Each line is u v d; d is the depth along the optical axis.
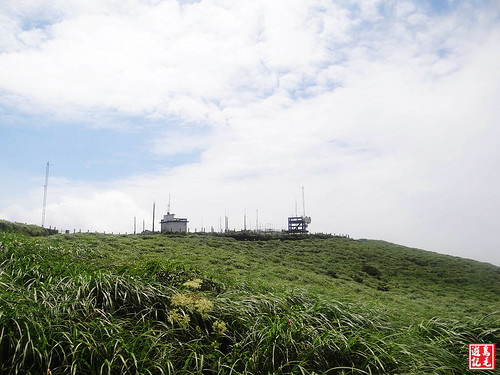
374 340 4.63
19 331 3.54
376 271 21.83
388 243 33.81
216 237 27.16
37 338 3.60
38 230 20.12
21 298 4.16
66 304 4.34
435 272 24.25
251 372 3.91
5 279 4.80
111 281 5.20
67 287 4.84
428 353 4.71
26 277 5.25
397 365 4.21
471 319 6.25
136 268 6.01
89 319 4.24
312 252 25.95
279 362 4.10
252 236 29.73
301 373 3.89
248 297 5.79
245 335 4.66
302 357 4.13
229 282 7.16
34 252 6.60
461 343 5.11
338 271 20.59
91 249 8.10
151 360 3.75
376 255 27.09
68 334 3.74
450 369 4.44
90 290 4.91
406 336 5.09
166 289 5.50
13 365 3.32
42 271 5.50
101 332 3.96
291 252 25.09
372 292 15.90
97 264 6.42
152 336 4.20
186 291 5.60
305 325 4.85
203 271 7.46
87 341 3.69
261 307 5.43
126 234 23.70
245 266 16.88
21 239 7.44
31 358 3.48
